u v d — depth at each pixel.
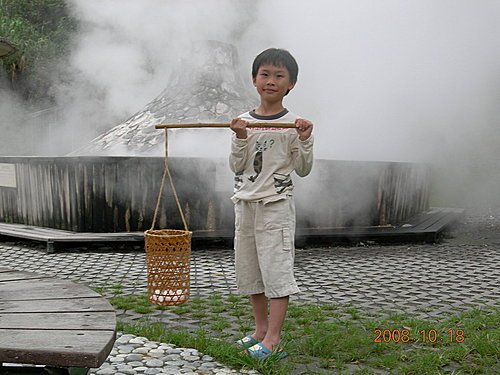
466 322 3.22
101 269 4.79
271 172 2.66
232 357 2.59
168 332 3.01
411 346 2.88
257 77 2.71
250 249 2.74
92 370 2.48
